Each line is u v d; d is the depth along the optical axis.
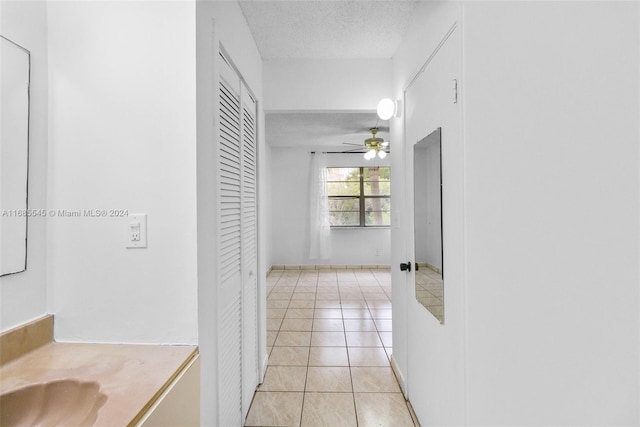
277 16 1.86
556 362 0.71
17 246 1.00
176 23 1.07
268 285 4.98
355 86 2.46
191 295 1.08
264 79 2.46
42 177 1.08
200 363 1.08
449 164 1.30
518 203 0.84
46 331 1.08
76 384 0.85
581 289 0.64
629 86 0.52
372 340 2.90
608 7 0.56
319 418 1.82
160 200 1.08
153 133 1.08
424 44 1.61
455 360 1.25
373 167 6.19
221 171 1.40
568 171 0.66
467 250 1.14
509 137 0.88
